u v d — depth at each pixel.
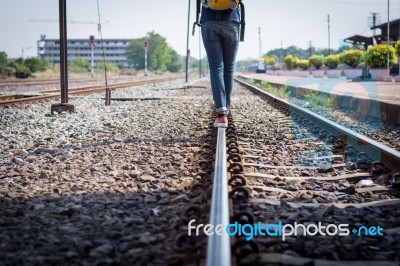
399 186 4.34
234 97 18.84
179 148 6.45
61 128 8.79
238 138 7.29
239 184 4.07
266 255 2.58
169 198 3.92
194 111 12.20
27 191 4.23
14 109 12.48
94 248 2.75
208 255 2.16
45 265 2.50
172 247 2.69
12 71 58.97
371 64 34.19
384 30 52.44
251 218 2.98
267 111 12.22
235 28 6.38
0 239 2.91
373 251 2.86
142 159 5.66
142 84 34.22
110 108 13.15
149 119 10.25
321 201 3.96
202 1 6.27
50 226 3.20
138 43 181.38
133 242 2.79
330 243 2.94
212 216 2.64
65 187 4.36
